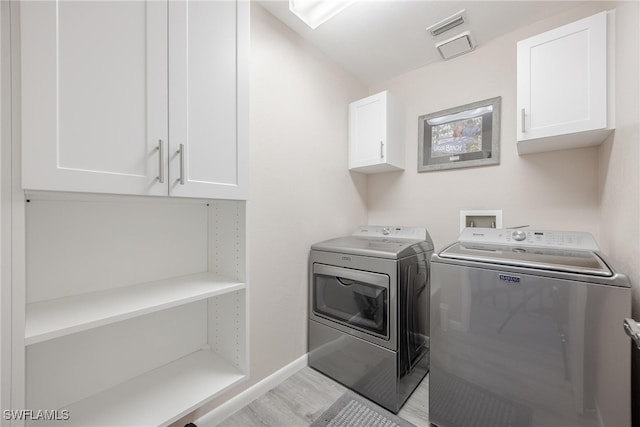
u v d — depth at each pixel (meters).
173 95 0.89
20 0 0.63
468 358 1.25
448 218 2.10
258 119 1.61
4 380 0.62
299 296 1.87
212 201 1.17
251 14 1.56
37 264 0.90
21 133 0.63
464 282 1.26
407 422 1.41
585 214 1.58
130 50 0.80
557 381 1.05
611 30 1.25
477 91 1.97
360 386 1.63
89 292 1.00
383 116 2.10
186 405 0.96
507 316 1.15
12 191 0.63
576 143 1.52
